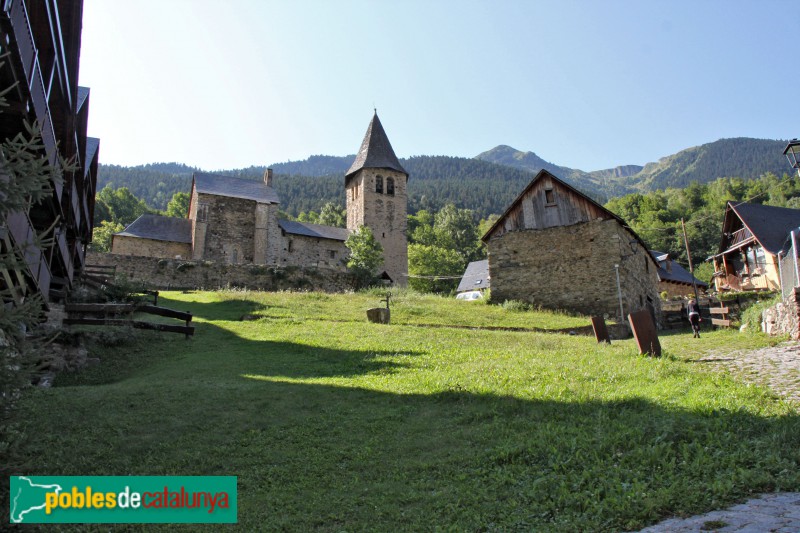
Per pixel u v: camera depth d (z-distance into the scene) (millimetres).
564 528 4234
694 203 83562
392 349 13484
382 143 58375
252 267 32406
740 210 32312
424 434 6977
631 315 11023
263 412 8062
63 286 17719
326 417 7809
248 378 10430
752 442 5398
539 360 10859
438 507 4969
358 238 42781
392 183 57531
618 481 4891
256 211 47125
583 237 25062
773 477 4613
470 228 104250
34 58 9453
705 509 4230
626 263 25016
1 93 5609
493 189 166500
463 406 7984
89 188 21641
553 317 22391
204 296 24656
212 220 45344
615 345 13422
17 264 5547
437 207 141500
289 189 144625
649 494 4547
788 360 9797
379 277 40719
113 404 8297
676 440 5730
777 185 73750
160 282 30469
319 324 17953
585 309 24281
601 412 6809
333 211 105500
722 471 4871
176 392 9039
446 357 12156
